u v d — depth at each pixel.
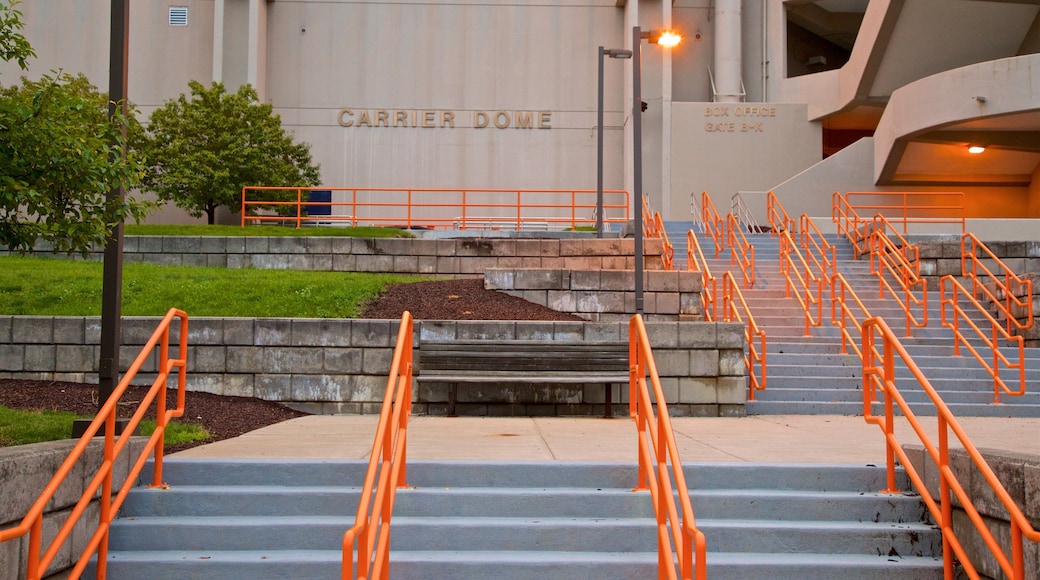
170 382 11.09
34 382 10.85
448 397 11.05
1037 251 17.58
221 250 18.33
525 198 35.84
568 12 36.59
